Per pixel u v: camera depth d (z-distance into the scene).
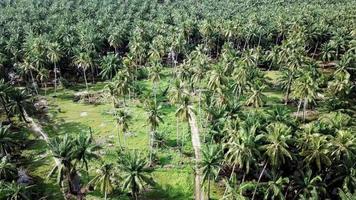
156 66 131.75
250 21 174.00
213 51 178.50
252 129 76.56
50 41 153.50
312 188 72.38
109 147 101.19
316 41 166.62
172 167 92.56
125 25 178.12
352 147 75.06
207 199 80.69
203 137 103.75
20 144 105.56
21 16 194.50
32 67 132.88
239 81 112.88
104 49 172.38
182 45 155.62
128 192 83.00
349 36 155.75
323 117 103.88
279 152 73.75
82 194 83.62
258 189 80.31
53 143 79.38
